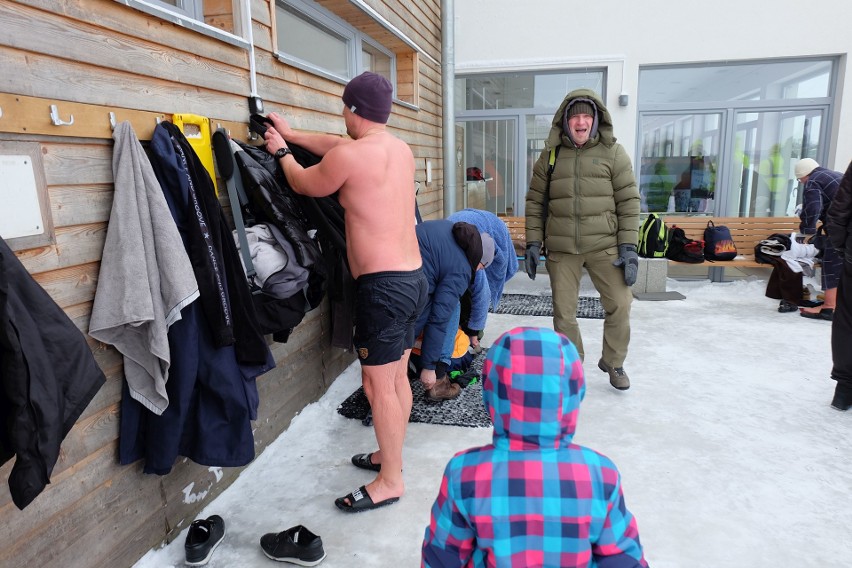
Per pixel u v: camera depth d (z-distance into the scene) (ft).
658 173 21.75
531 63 21.11
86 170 5.02
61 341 4.08
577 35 20.65
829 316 14.89
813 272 15.85
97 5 5.05
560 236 10.37
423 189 17.71
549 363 3.27
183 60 6.31
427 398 10.23
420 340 9.93
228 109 7.27
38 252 4.58
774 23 19.40
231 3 7.52
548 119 22.07
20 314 3.76
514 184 22.80
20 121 4.33
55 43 4.62
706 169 21.47
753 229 20.16
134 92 5.55
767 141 20.92
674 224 20.67
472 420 9.36
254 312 6.25
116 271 5.09
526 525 3.28
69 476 4.97
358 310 6.61
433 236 8.11
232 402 5.87
